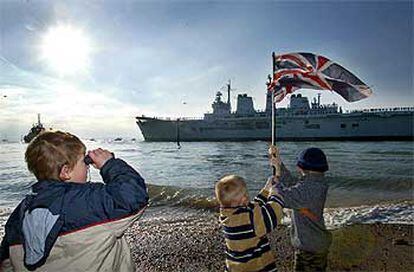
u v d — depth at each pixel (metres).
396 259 5.32
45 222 1.48
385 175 21.30
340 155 41.12
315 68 4.11
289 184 3.58
